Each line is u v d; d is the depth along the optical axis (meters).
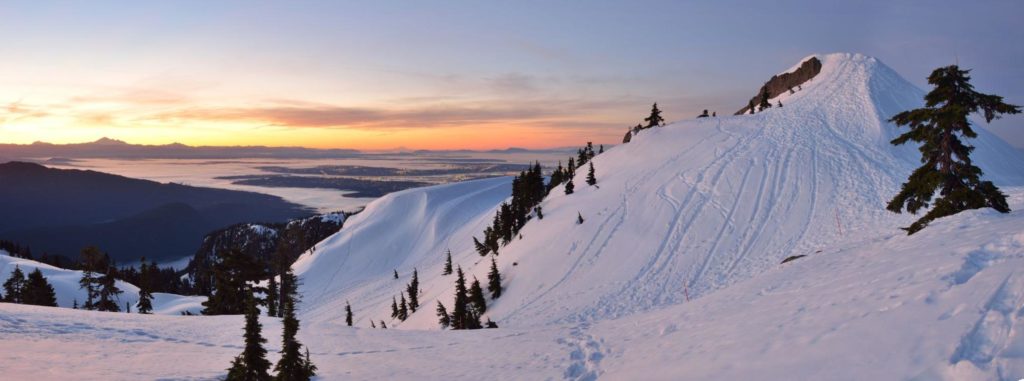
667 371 10.17
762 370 8.09
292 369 14.41
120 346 19.12
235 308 42.34
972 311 7.15
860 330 8.14
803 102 101.94
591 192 80.31
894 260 13.28
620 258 51.72
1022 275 7.74
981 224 14.84
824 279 14.43
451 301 67.44
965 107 18.78
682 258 47.03
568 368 13.88
